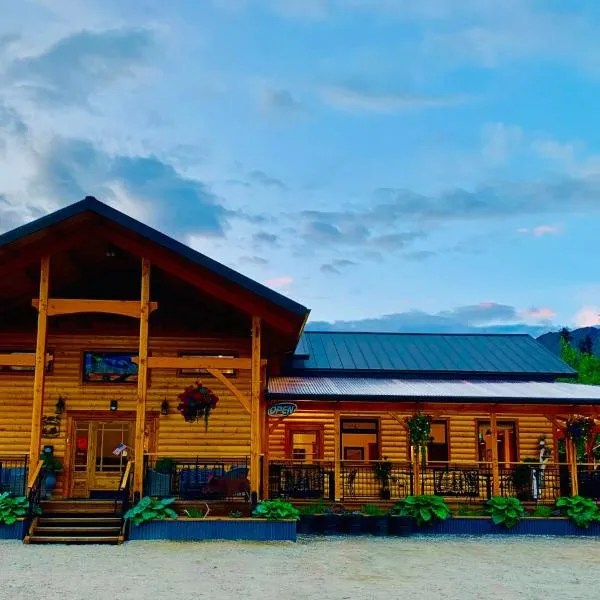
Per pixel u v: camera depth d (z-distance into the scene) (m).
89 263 19.80
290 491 19.48
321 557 14.40
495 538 17.44
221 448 20.30
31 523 15.98
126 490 16.56
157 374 20.64
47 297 17.20
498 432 23.81
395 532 17.62
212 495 17.59
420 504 18.09
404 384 21.75
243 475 18.33
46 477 19.31
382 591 11.36
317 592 11.20
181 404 20.36
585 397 19.47
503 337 28.50
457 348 26.80
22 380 20.42
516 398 19.30
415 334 28.42
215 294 17.66
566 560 14.59
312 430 23.11
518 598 11.05
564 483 20.23
